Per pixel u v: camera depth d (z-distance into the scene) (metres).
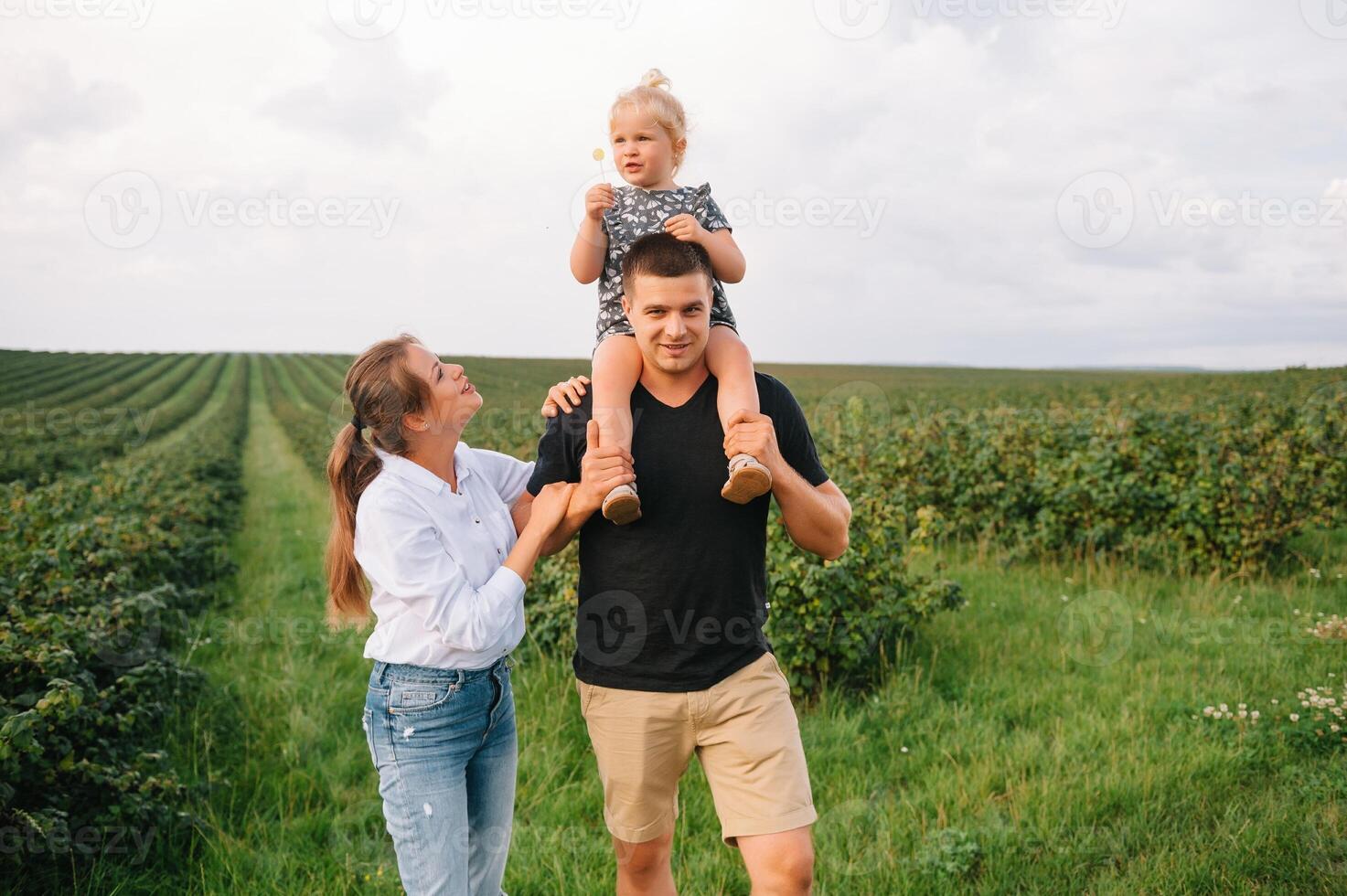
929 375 58.31
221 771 3.94
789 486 2.26
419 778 2.19
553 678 4.93
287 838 3.54
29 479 15.73
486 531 2.34
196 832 3.45
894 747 4.31
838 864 3.18
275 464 25.52
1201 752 3.95
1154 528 7.71
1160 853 3.12
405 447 2.28
